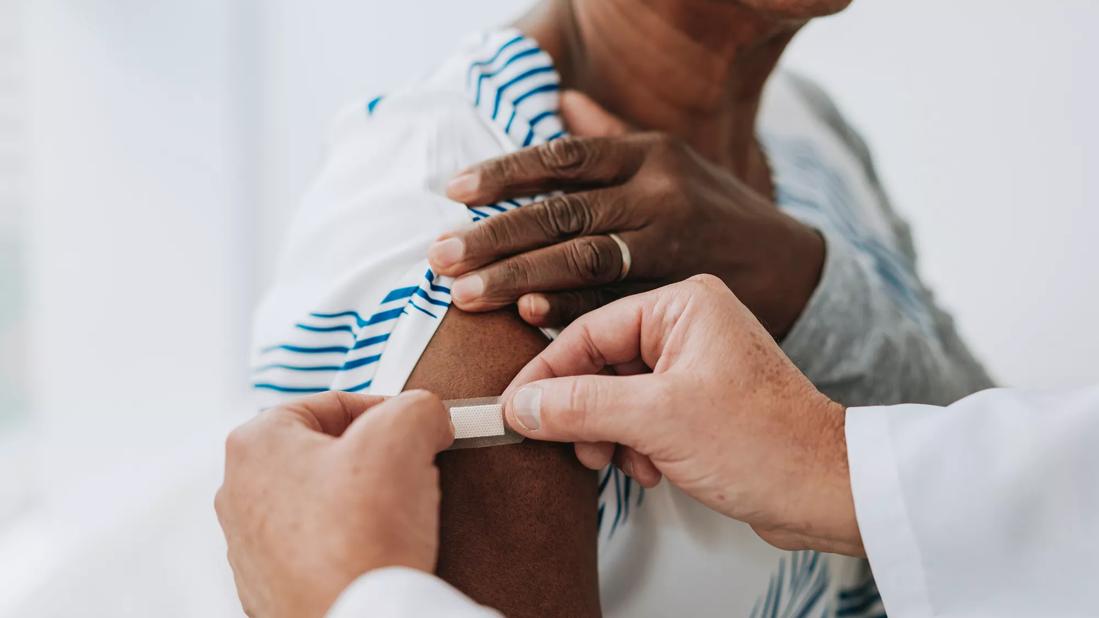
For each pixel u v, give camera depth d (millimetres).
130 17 1543
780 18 701
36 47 1505
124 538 881
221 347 1716
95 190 1572
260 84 1725
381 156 697
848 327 803
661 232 663
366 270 620
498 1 1707
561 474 592
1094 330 1386
